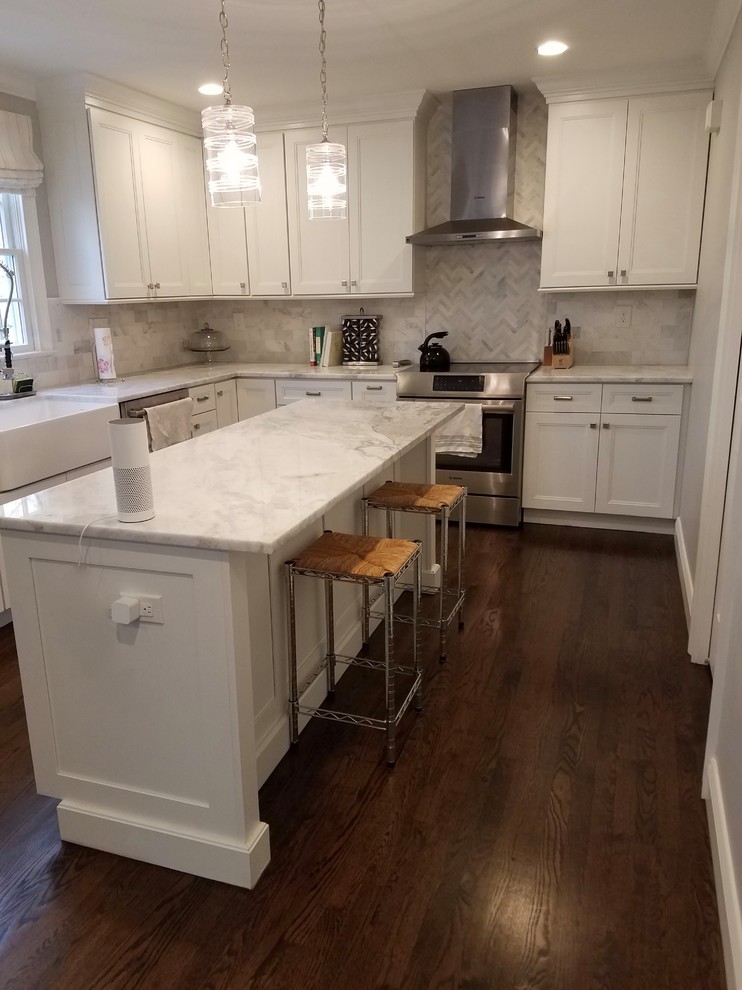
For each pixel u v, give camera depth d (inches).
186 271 187.6
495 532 175.2
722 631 81.4
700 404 133.0
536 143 177.3
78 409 150.3
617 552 160.1
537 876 72.6
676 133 157.3
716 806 75.5
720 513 107.0
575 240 168.6
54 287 164.2
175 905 70.0
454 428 172.2
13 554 72.2
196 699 69.4
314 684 101.4
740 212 99.9
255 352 214.5
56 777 77.8
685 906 68.9
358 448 97.5
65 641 73.1
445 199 186.7
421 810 82.3
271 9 117.6
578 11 121.8
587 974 62.0
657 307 178.5
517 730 96.9
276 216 188.5
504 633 123.9
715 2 118.3
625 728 96.9
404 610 133.3
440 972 62.3
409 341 199.2
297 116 180.1
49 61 141.6
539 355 189.2
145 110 167.6
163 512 70.6
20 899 70.9
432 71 154.0
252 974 62.6
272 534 63.4
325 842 77.6
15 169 150.1
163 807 73.8
